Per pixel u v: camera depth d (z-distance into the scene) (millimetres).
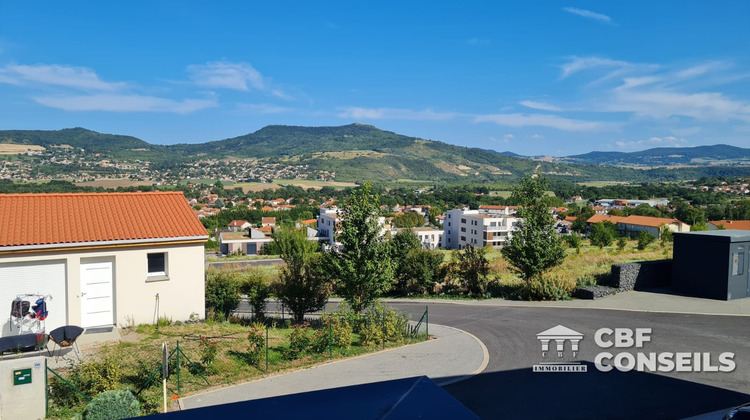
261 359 13312
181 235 16250
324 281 20203
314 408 5070
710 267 20938
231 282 19984
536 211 24047
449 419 4828
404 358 13773
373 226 17828
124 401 8711
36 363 9328
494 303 22969
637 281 23188
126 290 15523
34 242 14094
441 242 115188
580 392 10992
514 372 12500
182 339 14344
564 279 23812
